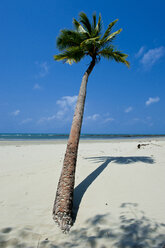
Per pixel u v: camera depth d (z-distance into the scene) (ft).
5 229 12.42
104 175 24.07
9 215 14.64
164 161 32.12
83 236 11.73
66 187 14.70
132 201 16.57
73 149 16.51
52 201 17.69
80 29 28.50
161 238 10.89
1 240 11.12
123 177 23.06
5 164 33.47
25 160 38.01
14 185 21.67
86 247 10.52
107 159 35.55
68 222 13.17
